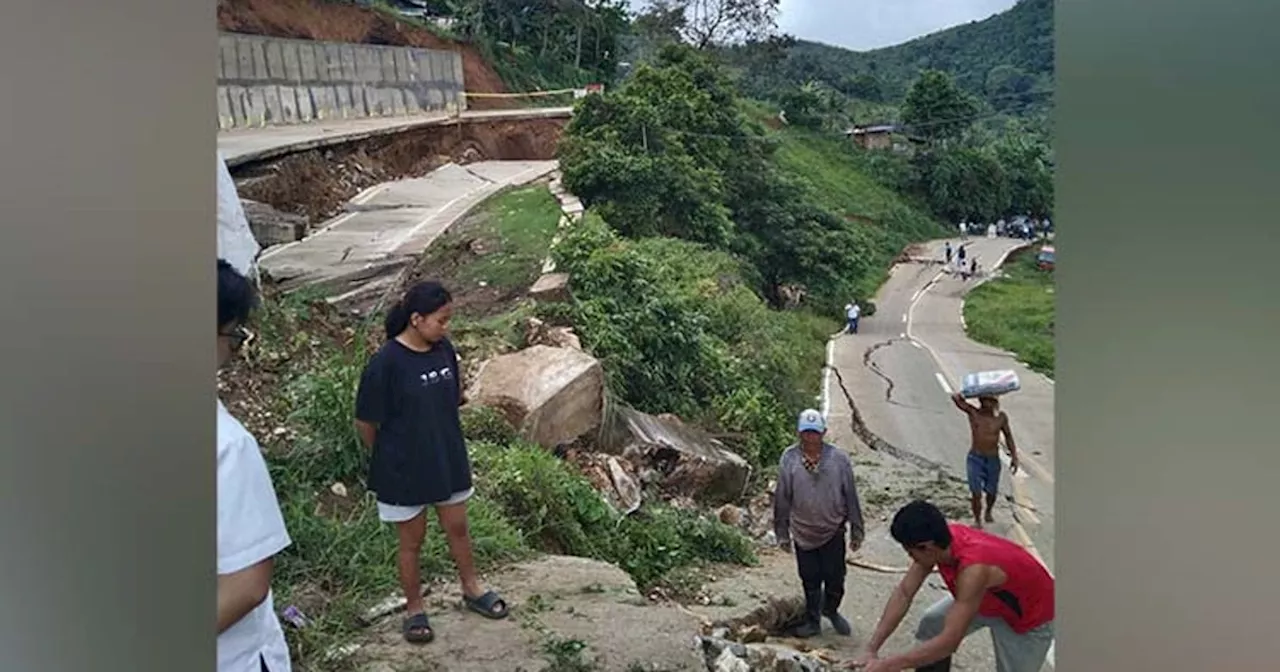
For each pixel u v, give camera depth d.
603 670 2.52
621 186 8.42
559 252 6.62
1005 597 2.27
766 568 4.44
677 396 6.10
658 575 4.07
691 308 6.79
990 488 4.82
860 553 4.79
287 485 3.26
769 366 6.91
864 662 2.38
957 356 7.58
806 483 3.81
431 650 2.51
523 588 3.02
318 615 2.63
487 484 3.81
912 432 6.41
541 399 4.63
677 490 5.13
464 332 5.48
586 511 4.06
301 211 8.46
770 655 3.11
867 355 7.79
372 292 6.03
